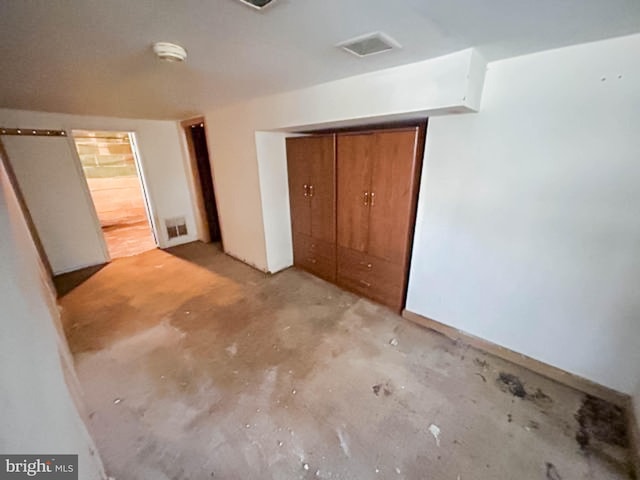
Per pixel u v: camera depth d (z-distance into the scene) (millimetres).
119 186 5898
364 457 1341
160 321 2453
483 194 1796
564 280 1622
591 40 1275
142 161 3941
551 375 1765
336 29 1158
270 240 3252
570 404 1588
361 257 2662
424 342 2127
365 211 2480
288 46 1335
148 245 4488
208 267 3590
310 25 1120
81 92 2156
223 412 1586
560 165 1502
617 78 1284
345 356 1998
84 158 5438
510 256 1780
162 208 4250
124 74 1733
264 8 983
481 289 1957
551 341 1740
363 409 1586
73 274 3422
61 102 2537
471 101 1529
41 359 885
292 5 962
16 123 2955
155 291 2982
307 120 2236
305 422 1518
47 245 3301
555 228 1588
